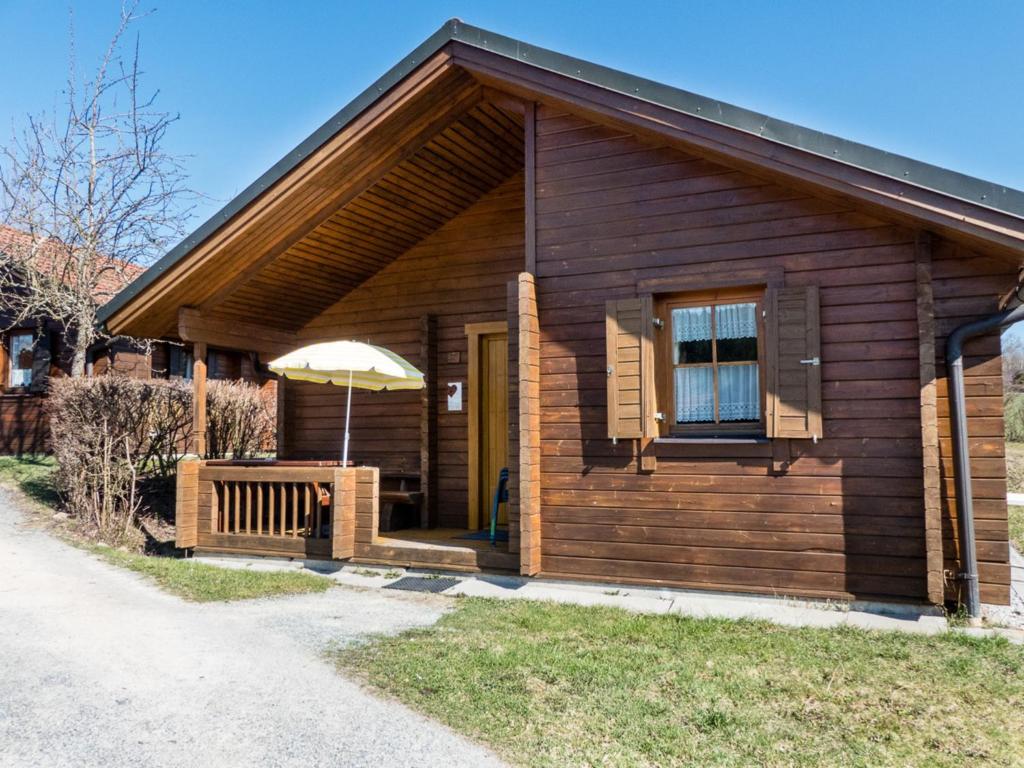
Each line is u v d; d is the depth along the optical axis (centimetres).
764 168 553
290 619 540
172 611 562
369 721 361
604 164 640
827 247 564
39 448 1510
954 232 501
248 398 1250
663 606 568
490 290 861
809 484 562
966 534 516
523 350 627
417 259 899
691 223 606
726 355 615
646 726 354
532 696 389
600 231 638
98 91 1345
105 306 801
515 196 855
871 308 551
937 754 326
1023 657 443
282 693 395
